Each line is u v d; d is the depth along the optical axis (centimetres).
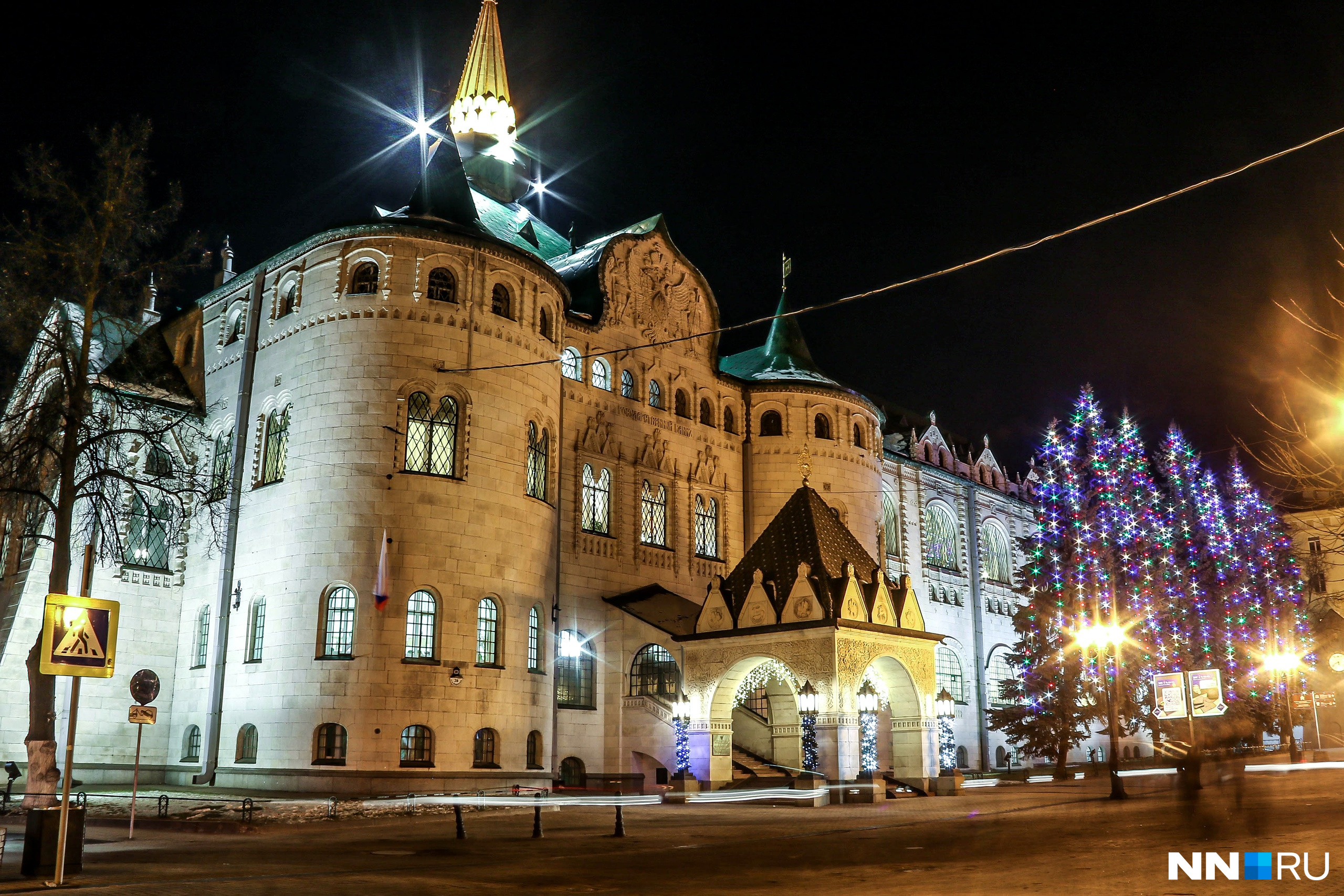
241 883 1789
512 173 6906
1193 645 6556
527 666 4334
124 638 4634
